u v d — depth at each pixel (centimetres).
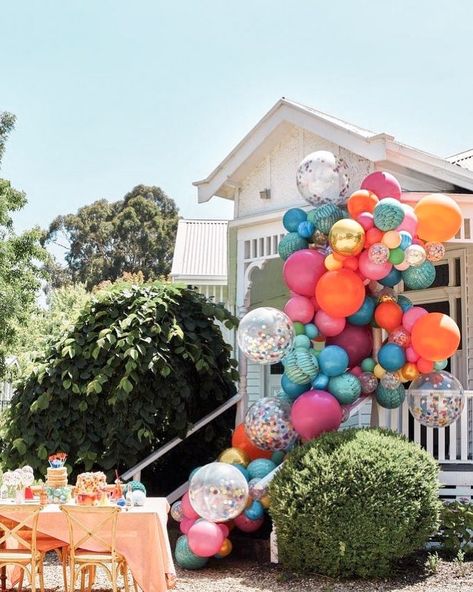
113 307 1068
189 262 1967
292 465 819
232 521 905
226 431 1154
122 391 997
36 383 1044
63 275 4812
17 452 1037
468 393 973
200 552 838
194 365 1098
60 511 737
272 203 1177
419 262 866
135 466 1035
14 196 2419
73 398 1024
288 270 907
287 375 898
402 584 769
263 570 846
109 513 696
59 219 4944
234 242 1260
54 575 864
